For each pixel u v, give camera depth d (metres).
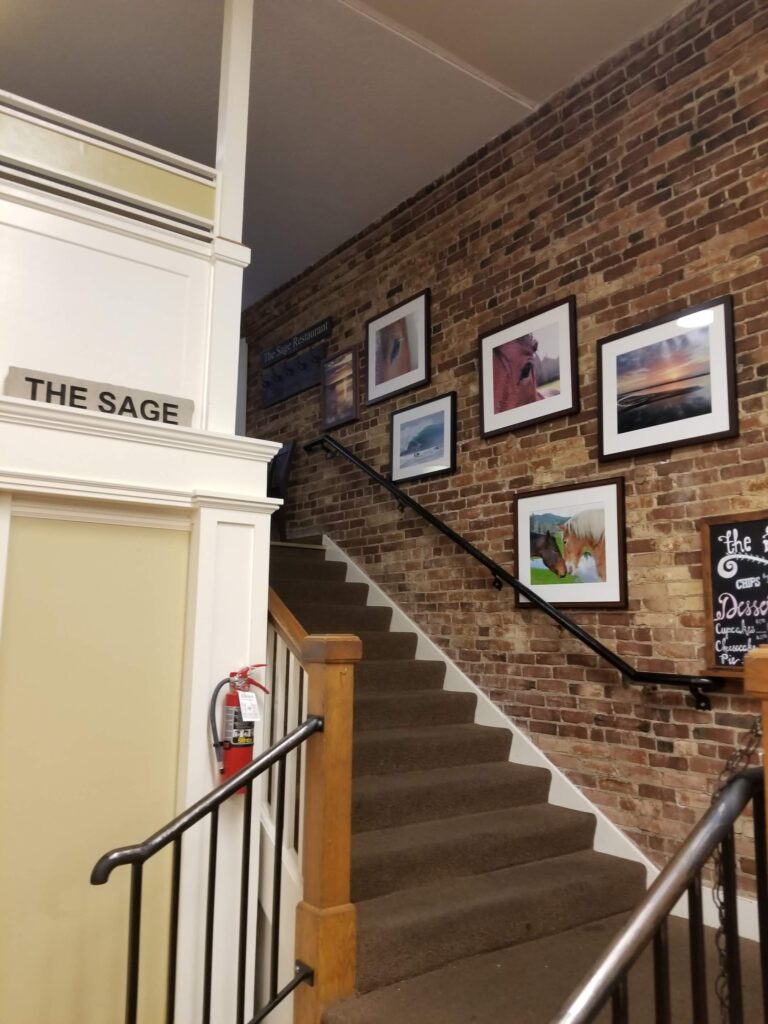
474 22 3.66
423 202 4.93
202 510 2.65
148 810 2.52
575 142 3.95
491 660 4.05
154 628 2.61
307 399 5.91
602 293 3.71
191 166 2.91
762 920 1.39
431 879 2.89
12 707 2.32
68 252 2.60
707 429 3.18
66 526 2.47
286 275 6.20
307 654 2.48
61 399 2.51
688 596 3.20
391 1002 2.31
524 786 3.54
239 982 2.23
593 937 2.83
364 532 5.12
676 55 3.52
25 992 2.25
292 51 3.83
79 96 4.20
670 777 3.19
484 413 4.24
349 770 2.44
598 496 3.58
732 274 3.20
